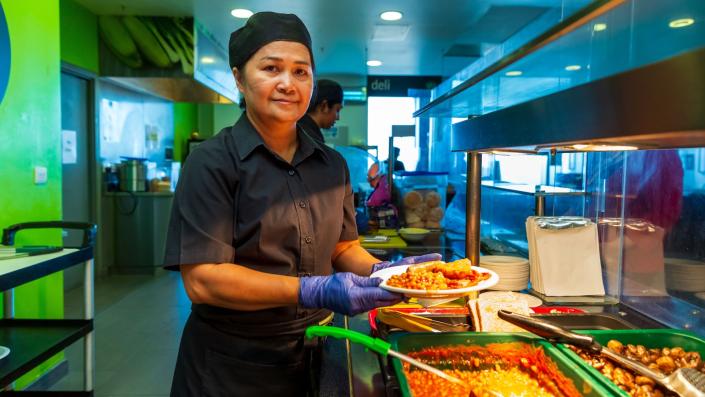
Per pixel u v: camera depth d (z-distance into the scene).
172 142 6.84
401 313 1.21
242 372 1.13
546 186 1.91
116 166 5.02
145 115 5.88
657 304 1.36
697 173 1.22
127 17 4.58
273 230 1.11
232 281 1.00
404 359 0.86
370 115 7.67
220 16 4.53
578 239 1.55
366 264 1.33
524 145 0.72
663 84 0.44
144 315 3.71
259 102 1.08
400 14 4.40
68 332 2.02
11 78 2.35
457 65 4.15
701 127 0.39
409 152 5.84
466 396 0.94
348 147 4.96
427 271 1.09
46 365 2.56
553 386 0.94
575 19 0.58
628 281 1.47
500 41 3.73
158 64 4.62
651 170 1.37
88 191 4.75
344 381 1.01
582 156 1.78
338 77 7.41
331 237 1.22
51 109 2.67
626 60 0.96
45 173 2.62
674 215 1.29
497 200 2.67
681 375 0.86
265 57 1.06
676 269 1.28
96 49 4.62
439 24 4.73
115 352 3.01
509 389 0.96
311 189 1.18
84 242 2.13
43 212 2.61
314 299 0.98
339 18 4.57
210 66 5.11
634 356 0.99
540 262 1.53
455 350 1.02
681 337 1.03
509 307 1.16
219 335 1.14
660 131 0.44
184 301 4.07
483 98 1.43
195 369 1.16
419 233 2.75
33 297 2.51
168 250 1.07
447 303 1.40
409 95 7.24
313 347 1.14
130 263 5.03
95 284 4.63
